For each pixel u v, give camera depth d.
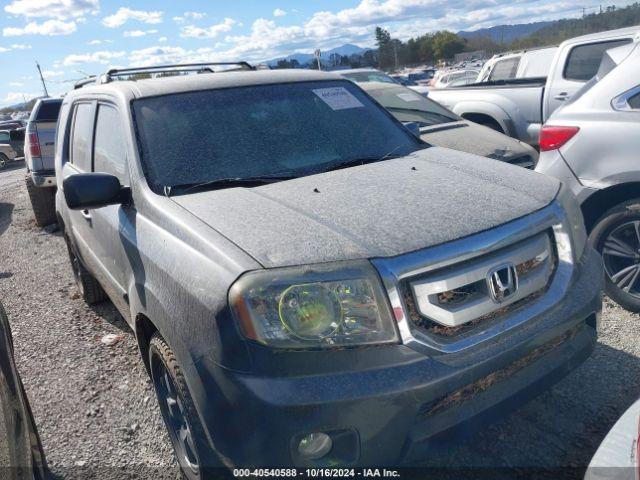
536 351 2.38
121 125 3.38
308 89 3.82
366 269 2.13
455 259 2.23
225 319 2.09
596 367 3.31
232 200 2.72
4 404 1.98
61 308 5.26
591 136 3.86
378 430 2.02
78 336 4.57
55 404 3.61
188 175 3.04
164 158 3.10
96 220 3.61
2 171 22.88
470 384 2.13
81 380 3.87
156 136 3.21
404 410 2.02
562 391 3.13
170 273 2.45
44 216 8.96
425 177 2.95
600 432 2.78
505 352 2.21
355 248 2.21
